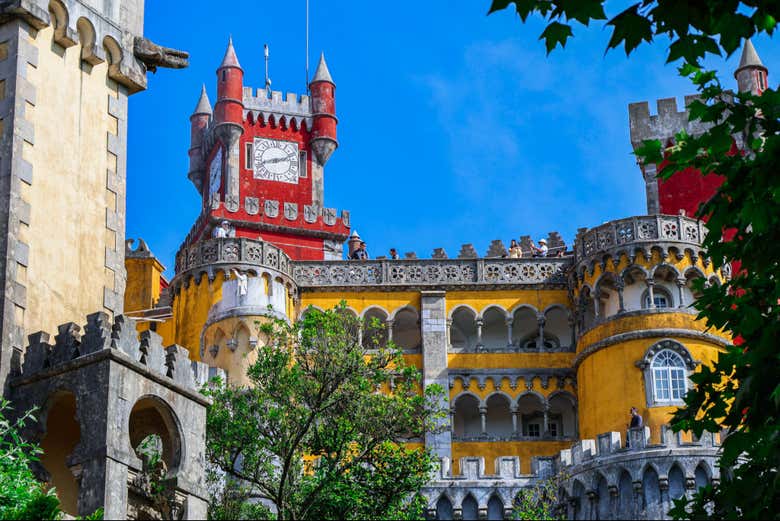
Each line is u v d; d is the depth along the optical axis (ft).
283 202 244.63
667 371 180.24
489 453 188.85
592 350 185.16
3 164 106.42
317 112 254.68
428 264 199.41
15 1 109.50
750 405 72.54
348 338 124.36
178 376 101.40
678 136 72.18
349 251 225.56
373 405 120.78
